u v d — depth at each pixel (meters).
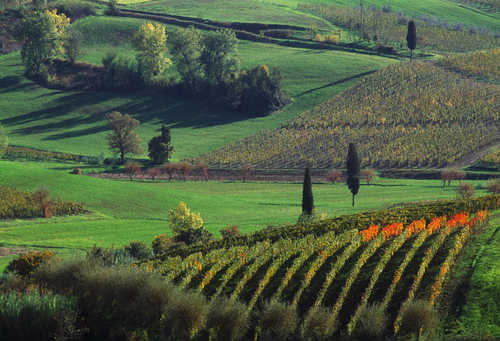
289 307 52.00
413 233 82.44
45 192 140.00
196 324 48.75
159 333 49.09
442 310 55.81
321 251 72.19
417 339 50.31
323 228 89.88
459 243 70.12
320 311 53.25
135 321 49.28
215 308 50.22
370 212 101.69
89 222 134.88
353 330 52.41
